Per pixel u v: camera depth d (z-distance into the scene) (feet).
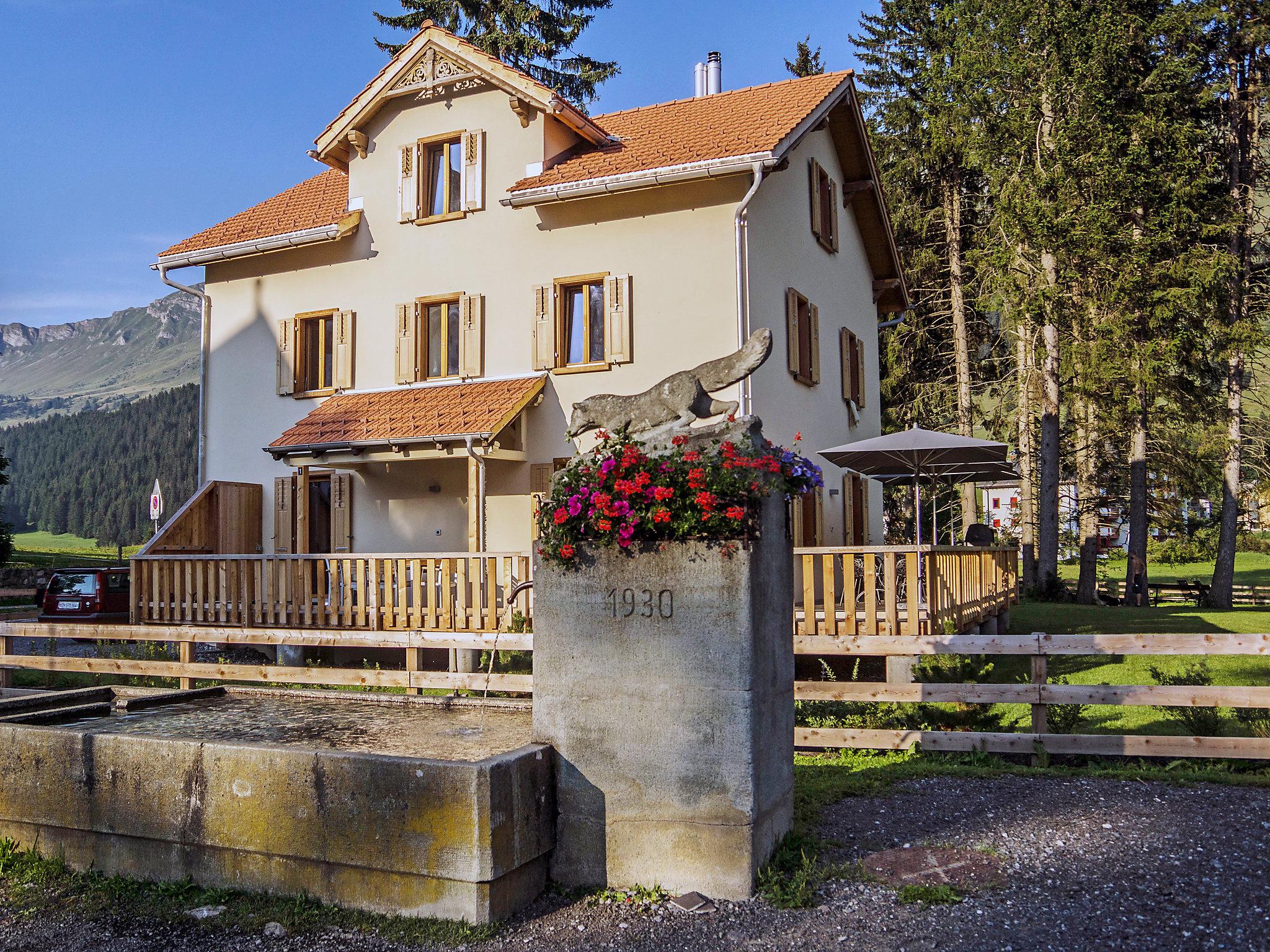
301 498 54.75
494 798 16.40
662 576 17.65
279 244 59.67
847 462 52.65
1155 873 17.49
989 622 56.34
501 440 52.60
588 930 16.26
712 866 17.20
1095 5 84.53
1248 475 101.04
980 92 86.28
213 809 18.40
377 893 17.10
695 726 17.35
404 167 58.54
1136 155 78.43
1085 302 81.97
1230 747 24.20
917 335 106.73
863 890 17.30
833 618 36.27
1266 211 90.38
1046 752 25.67
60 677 46.93
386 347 58.70
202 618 49.14
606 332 51.93
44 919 17.85
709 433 18.72
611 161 52.60
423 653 49.93
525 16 104.22
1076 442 101.14
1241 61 92.48
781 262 54.60
